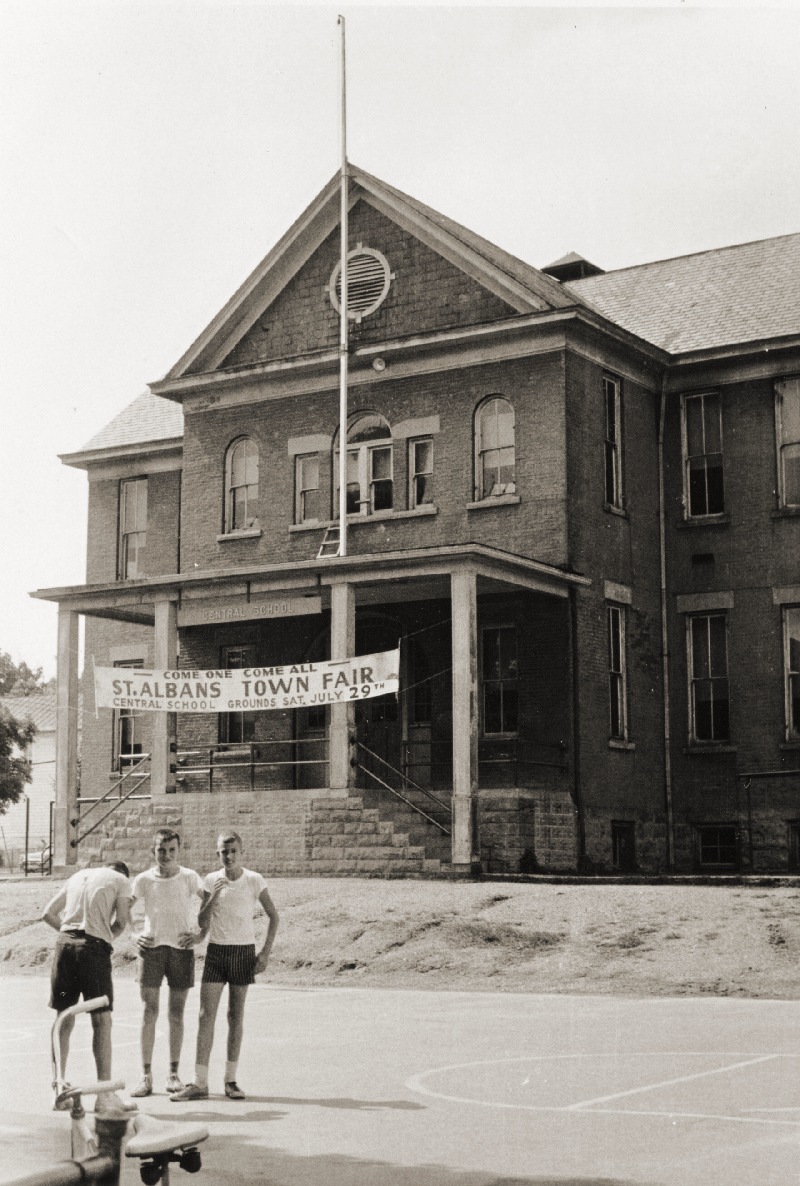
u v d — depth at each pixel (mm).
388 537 29219
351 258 30281
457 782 24281
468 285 28859
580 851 26531
